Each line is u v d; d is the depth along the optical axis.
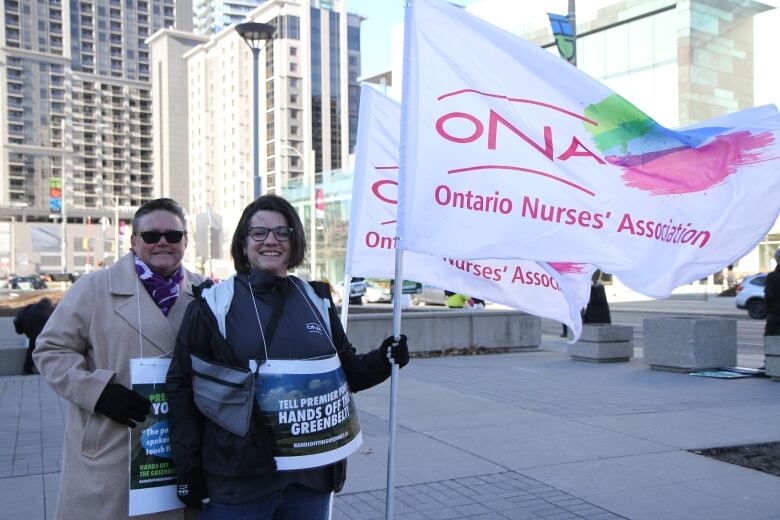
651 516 4.73
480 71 3.87
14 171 152.62
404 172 3.67
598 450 6.36
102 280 2.89
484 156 3.83
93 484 2.73
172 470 2.76
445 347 14.38
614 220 3.98
